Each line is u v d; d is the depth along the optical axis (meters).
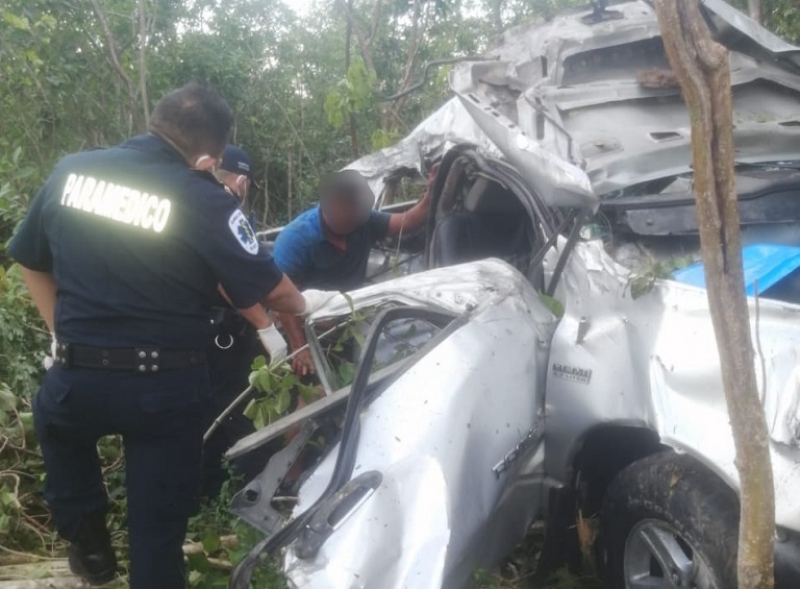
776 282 2.70
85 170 2.65
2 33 6.52
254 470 3.43
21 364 3.84
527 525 3.00
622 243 3.07
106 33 6.82
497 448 2.71
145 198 2.57
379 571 2.38
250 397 3.50
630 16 4.01
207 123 2.69
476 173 3.76
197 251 2.58
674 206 3.07
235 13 8.65
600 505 3.04
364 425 2.65
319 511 2.47
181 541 2.84
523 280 3.06
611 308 2.85
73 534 2.96
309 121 8.29
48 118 7.07
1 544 3.38
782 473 2.24
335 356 3.07
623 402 2.73
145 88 6.96
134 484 2.72
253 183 8.05
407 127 8.33
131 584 2.77
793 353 2.34
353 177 3.89
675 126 3.51
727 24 3.77
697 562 2.47
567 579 3.07
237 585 2.46
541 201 3.29
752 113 3.67
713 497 2.45
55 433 2.77
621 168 3.18
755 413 1.85
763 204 3.09
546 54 3.77
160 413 2.62
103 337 2.60
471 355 2.74
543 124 3.37
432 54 8.66
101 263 2.59
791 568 2.23
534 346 2.91
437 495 2.44
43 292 2.90
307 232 3.99
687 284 2.72
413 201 5.16
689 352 2.57
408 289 2.95
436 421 2.59
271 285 2.70
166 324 2.61
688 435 2.50
